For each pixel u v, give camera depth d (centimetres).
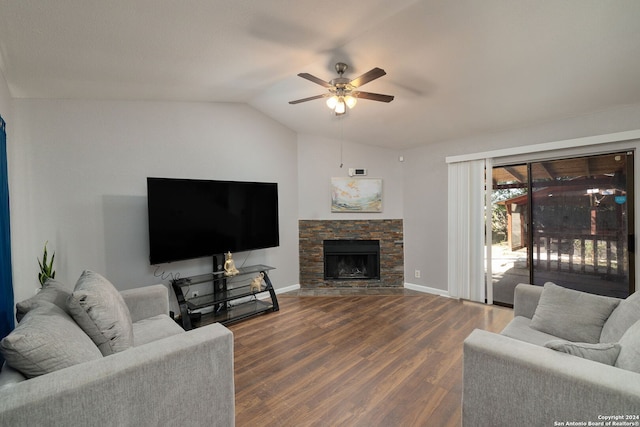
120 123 313
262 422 178
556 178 346
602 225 318
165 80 278
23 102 268
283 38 222
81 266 292
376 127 417
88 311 145
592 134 315
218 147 383
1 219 197
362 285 483
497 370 130
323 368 238
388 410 188
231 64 261
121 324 158
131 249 319
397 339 291
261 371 235
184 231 323
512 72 259
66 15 164
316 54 251
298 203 479
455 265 420
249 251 418
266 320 345
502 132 379
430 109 346
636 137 288
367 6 189
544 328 198
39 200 274
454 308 382
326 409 190
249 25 200
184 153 355
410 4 190
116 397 117
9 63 212
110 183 308
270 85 333
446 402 196
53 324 127
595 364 117
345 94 258
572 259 338
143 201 326
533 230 363
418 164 465
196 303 326
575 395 112
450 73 271
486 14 197
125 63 233
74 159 290
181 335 146
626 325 158
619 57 227
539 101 300
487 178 389
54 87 259
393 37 226
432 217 450
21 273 266
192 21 186
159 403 129
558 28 204
